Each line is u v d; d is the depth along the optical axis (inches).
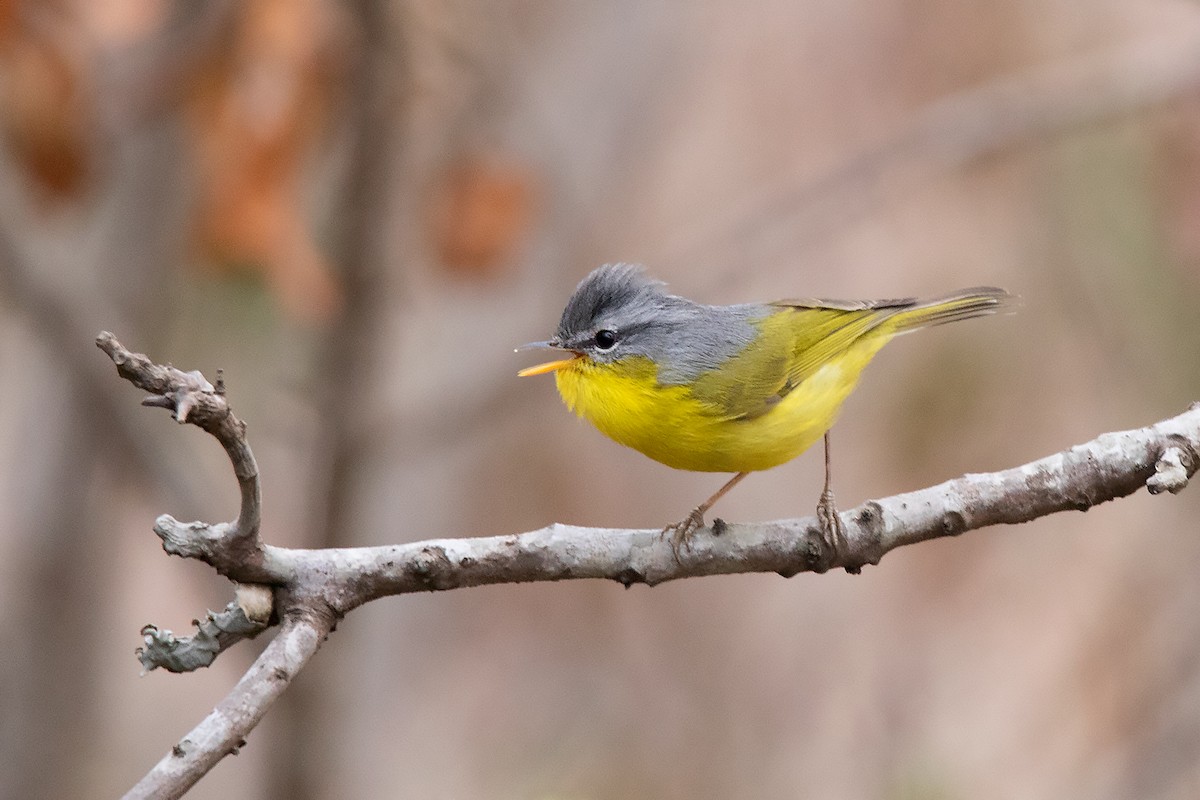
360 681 477.7
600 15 504.1
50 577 519.8
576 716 622.5
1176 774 499.2
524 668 641.6
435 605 543.5
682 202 653.3
